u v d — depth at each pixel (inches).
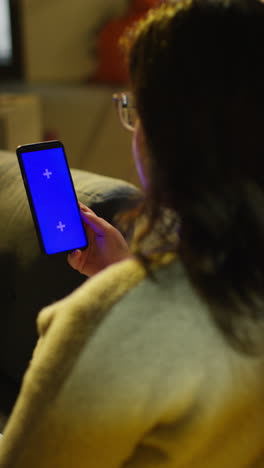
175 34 17.2
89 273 34.2
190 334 17.5
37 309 41.3
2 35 151.3
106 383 17.5
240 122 16.7
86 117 131.0
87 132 131.6
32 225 42.3
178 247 18.4
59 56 157.9
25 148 32.1
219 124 16.8
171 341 17.5
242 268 17.4
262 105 16.8
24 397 18.9
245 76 16.7
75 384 17.7
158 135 17.7
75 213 33.1
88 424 17.8
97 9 161.8
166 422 18.0
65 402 17.9
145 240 19.4
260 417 18.7
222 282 17.4
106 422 17.8
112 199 39.5
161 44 17.4
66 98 133.9
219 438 18.6
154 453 18.8
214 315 17.5
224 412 18.0
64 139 134.3
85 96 135.3
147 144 18.5
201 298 17.7
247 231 17.2
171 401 17.5
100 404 17.7
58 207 32.7
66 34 157.1
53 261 40.4
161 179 18.1
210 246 17.3
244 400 18.2
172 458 18.5
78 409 17.8
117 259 33.2
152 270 18.2
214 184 17.0
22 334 42.3
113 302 17.8
